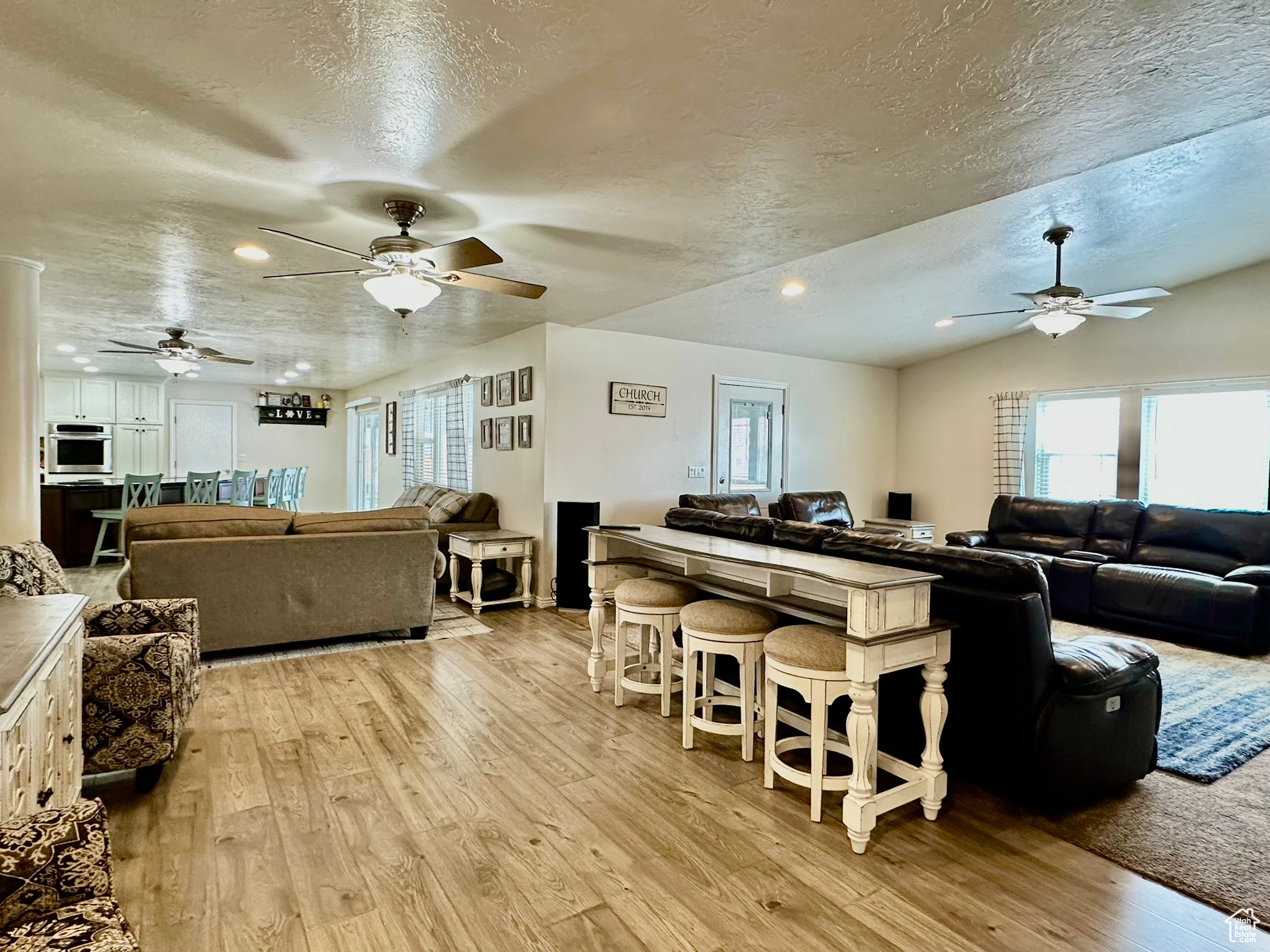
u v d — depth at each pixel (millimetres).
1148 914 1816
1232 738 3014
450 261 2670
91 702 2264
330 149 2203
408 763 2682
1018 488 6621
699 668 3562
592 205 2695
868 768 2129
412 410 8133
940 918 1793
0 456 3377
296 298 4402
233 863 2008
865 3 1465
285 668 3838
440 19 1531
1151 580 4730
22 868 1062
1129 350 5883
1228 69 1720
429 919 1776
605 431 5680
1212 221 4086
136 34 1584
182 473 9734
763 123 2014
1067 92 1835
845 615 2547
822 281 4902
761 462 6844
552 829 2217
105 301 4496
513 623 4922
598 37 1597
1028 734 2277
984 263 4648
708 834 2205
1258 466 5148
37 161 2283
